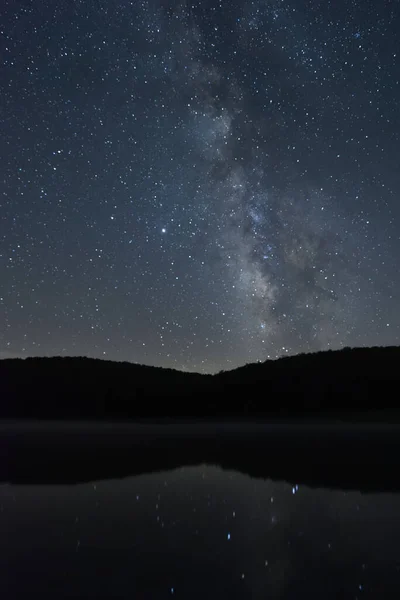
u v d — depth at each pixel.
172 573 4.42
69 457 13.34
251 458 12.68
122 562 4.74
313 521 6.34
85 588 4.06
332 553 4.99
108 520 6.47
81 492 8.42
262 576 4.32
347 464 11.32
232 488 8.66
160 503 7.49
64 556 4.96
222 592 3.95
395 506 7.13
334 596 3.85
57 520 6.48
